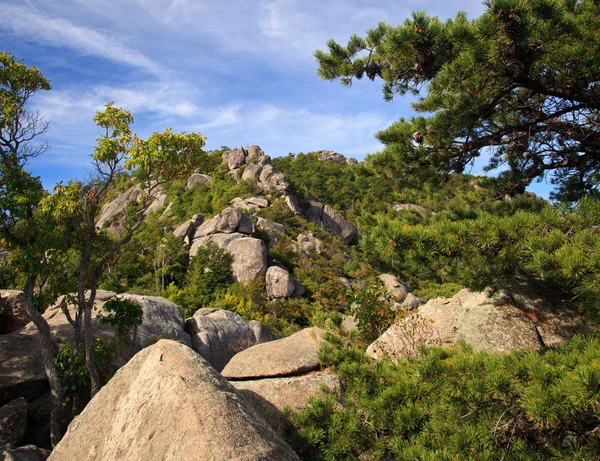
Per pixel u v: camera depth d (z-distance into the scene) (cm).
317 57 766
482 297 700
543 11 486
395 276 5228
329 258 5409
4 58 894
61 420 928
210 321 1712
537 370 354
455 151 693
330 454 489
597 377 299
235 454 370
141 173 905
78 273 949
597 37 538
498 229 464
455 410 417
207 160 918
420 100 759
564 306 638
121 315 1002
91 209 862
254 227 5062
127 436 433
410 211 701
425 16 567
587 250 405
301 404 595
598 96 578
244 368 693
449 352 504
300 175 9450
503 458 390
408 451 407
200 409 407
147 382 473
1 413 848
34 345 1063
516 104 689
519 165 796
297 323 3650
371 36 727
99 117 879
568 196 804
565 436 415
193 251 4597
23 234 851
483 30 514
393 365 565
